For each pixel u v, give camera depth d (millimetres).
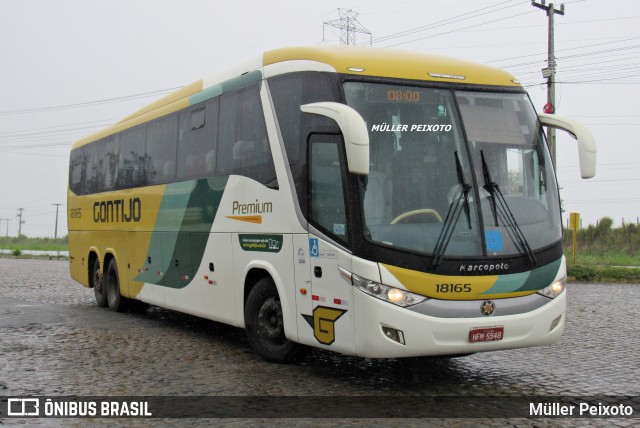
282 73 9188
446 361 9766
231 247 10219
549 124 8977
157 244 12844
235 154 10195
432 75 8508
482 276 7699
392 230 7656
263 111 9516
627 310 15969
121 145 14875
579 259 33844
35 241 78750
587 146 8625
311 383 8359
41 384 8297
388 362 9680
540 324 8000
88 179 16797
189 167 11672
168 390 8016
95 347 10773
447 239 7691
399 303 7469
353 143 7383
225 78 10758
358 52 8617
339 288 7930
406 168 7934
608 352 10484
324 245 8164
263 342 9609
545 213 8375
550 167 8688
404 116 8180
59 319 13992
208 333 12289
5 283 23000
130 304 14969
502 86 8844
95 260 16469
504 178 8297
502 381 8562
